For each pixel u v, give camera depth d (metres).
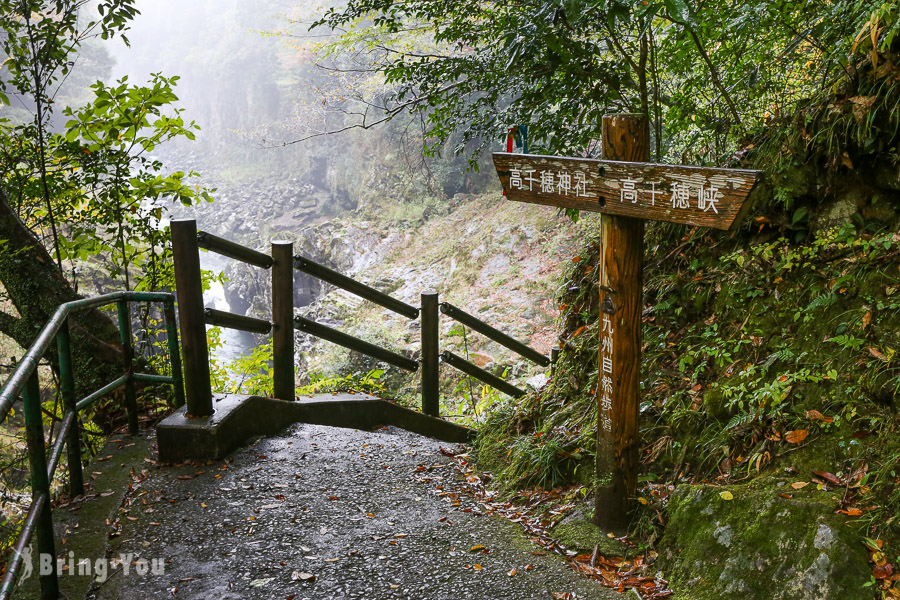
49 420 5.06
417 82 5.42
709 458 3.15
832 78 3.71
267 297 26.17
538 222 18.83
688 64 4.84
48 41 5.36
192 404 4.05
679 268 4.16
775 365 3.25
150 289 5.76
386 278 20.25
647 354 3.91
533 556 2.98
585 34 4.54
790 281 3.52
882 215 3.37
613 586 2.72
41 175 5.52
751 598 2.41
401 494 3.69
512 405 4.89
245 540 3.06
